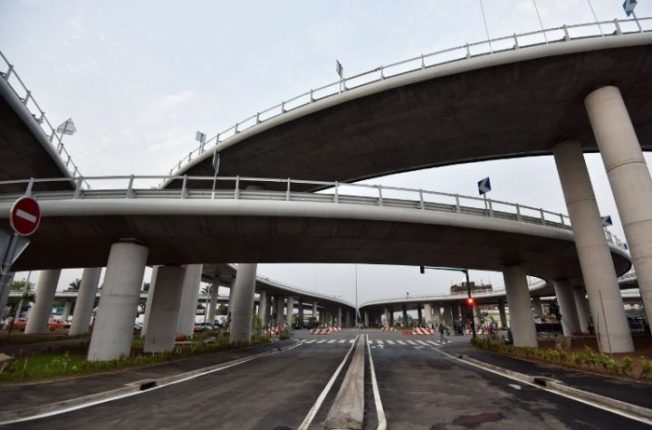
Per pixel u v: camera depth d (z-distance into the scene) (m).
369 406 7.82
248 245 20.00
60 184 28.67
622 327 19.75
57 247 19.44
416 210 18.47
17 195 15.91
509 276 26.66
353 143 28.12
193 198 16.69
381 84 23.41
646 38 19.38
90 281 40.59
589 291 21.56
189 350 19.78
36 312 38.62
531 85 21.88
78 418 6.72
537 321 62.72
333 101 24.69
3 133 22.36
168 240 18.33
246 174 32.06
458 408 7.61
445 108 24.22
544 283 60.00
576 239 23.12
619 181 18.95
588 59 20.27
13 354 18.55
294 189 34.12
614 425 6.28
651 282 16.84
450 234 20.09
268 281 76.69
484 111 24.22
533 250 24.20
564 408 7.57
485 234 20.64
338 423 6.19
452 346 29.05
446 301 94.44
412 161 30.53
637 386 9.66
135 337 38.56
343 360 18.28
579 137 26.08
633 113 23.97
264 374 13.04
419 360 18.31
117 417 6.82
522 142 27.31
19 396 8.09
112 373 12.06
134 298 17.02
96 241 18.23
